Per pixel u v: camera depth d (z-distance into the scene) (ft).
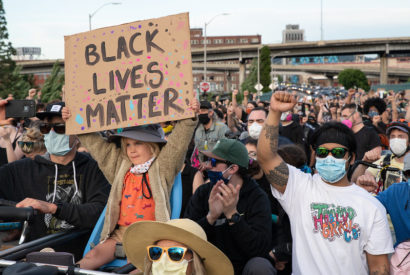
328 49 411.75
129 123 13.51
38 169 15.12
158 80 13.26
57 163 15.11
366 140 27.73
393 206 12.23
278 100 10.68
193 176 19.03
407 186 12.19
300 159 15.70
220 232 13.05
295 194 11.10
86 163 15.40
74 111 14.06
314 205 10.78
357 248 10.40
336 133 10.50
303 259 10.82
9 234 14.57
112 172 14.37
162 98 13.23
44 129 14.60
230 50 406.62
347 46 410.11
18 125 23.08
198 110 13.14
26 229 11.54
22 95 200.54
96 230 13.71
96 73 13.91
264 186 15.83
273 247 14.23
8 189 15.05
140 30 13.48
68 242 14.02
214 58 413.80
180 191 14.06
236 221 12.20
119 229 13.96
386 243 10.44
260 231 12.87
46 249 11.74
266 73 317.22
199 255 9.48
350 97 40.45
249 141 18.51
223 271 9.62
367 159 16.15
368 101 35.83
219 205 12.45
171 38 13.19
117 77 13.67
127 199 13.82
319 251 10.61
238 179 13.34
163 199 13.41
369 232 10.44
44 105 36.52
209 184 14.06
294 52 419.13
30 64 399.44
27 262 8.32
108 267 13.20
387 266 10.49
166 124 21.95
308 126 39.96
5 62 196.65
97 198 14.67
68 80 14.15
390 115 57.67
